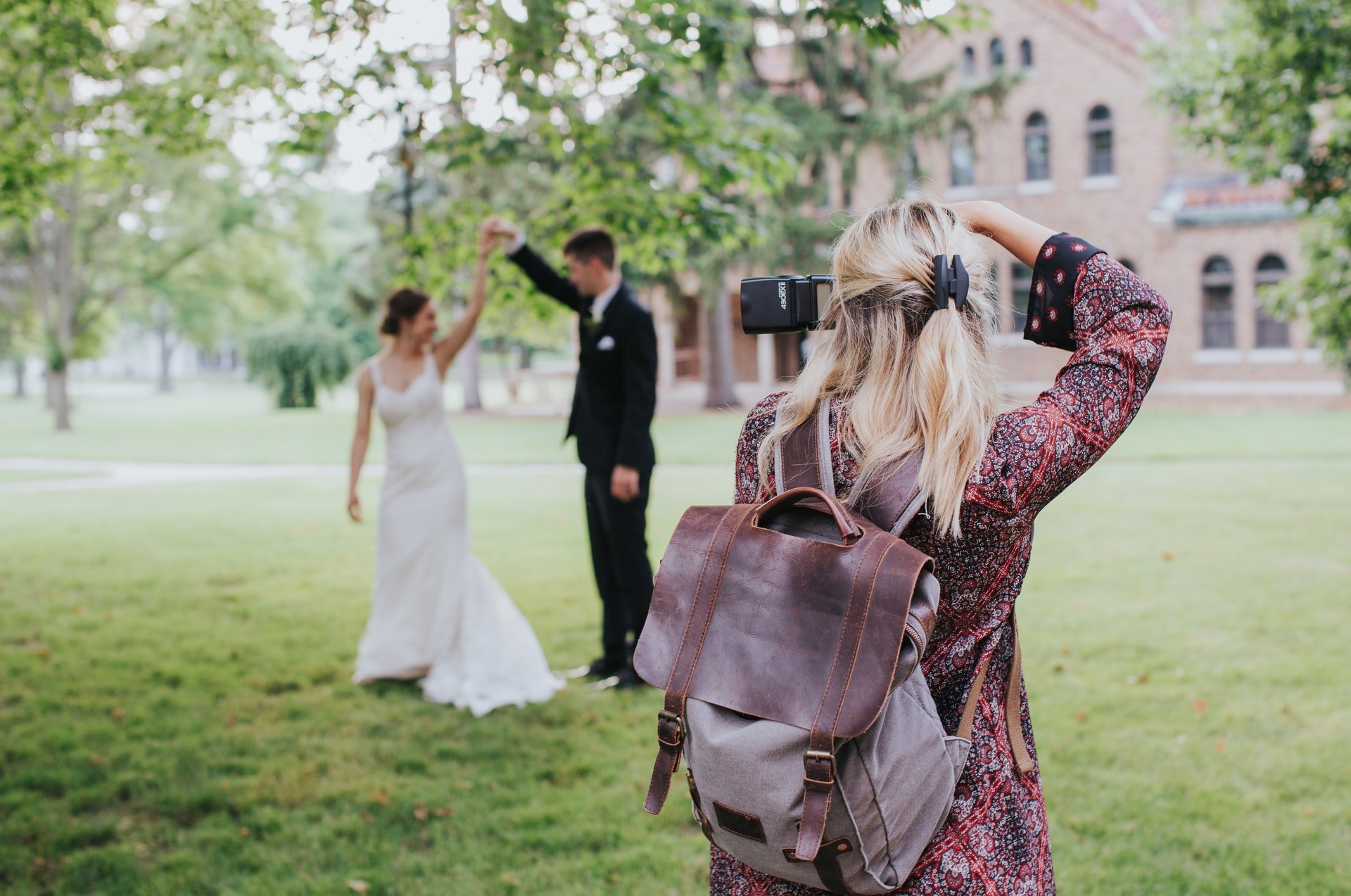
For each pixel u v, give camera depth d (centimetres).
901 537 134
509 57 564
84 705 491
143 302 3653
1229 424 1933
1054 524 948
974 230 155
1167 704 466
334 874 320
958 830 133
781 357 3372
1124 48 2534
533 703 485
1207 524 930
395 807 370
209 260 3366
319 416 3200
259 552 926
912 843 127
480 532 1000
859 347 142
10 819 362
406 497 508
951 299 135
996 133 2655
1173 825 344
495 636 500
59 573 832
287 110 623
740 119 718
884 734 123
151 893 312
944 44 2652
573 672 538
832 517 135
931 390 132
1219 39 1088
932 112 2102
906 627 120
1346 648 549
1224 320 2494
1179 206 2495
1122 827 343
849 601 122
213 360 9000
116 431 2642
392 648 515
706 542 135
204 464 1792
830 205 2638
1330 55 889
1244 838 334
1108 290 139
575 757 416
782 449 143
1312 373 2383
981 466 129
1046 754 410
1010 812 137
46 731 452
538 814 362
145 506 1256
